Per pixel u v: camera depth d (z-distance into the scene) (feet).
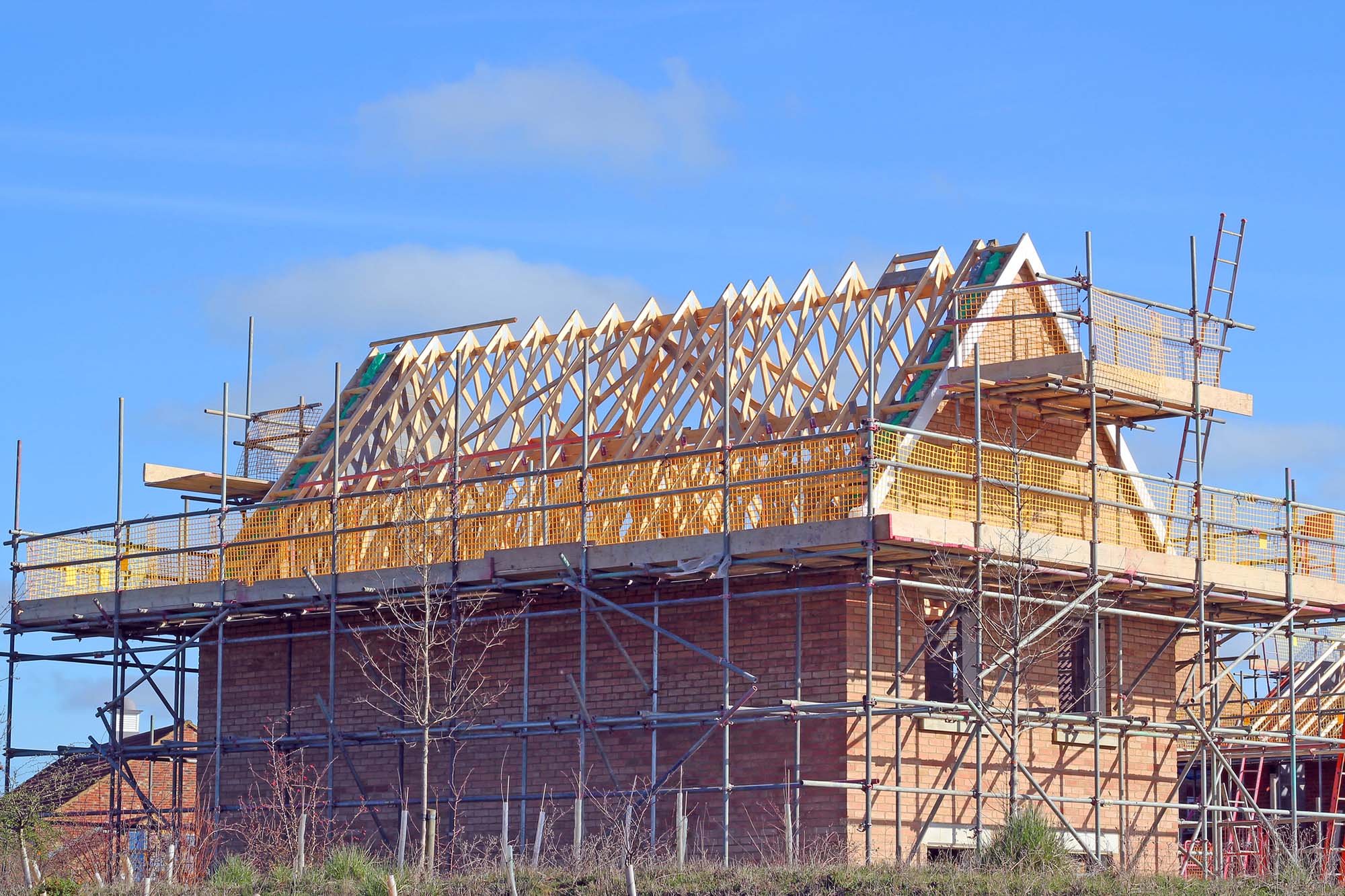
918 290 116.47
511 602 119.03
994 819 110.01
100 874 122.42
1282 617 123.65
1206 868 108.17
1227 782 132.67
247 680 132.05
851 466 103.60
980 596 101.96
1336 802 124.67
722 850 107.76
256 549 127.34
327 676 127.85
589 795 110.63
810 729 106.52
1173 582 111.14
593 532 112.47
